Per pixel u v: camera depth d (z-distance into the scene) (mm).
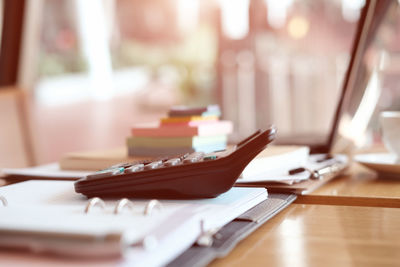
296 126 4656
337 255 385
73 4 6172
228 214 455
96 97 6164
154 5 6648
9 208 446
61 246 301
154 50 6820
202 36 6453
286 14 4680
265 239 442
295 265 362
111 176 528
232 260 381
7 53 3201
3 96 2055
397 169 726
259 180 635
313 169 717
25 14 3188
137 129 816
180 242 353
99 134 5535
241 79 4781
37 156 2127
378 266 354
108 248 296
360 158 836
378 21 837
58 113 5566
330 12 4598
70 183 661
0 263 297
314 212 558
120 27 6625
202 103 6496
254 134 538
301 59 4688
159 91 6617
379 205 594
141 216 404
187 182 513
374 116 989
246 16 4707
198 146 775
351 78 897
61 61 5961
